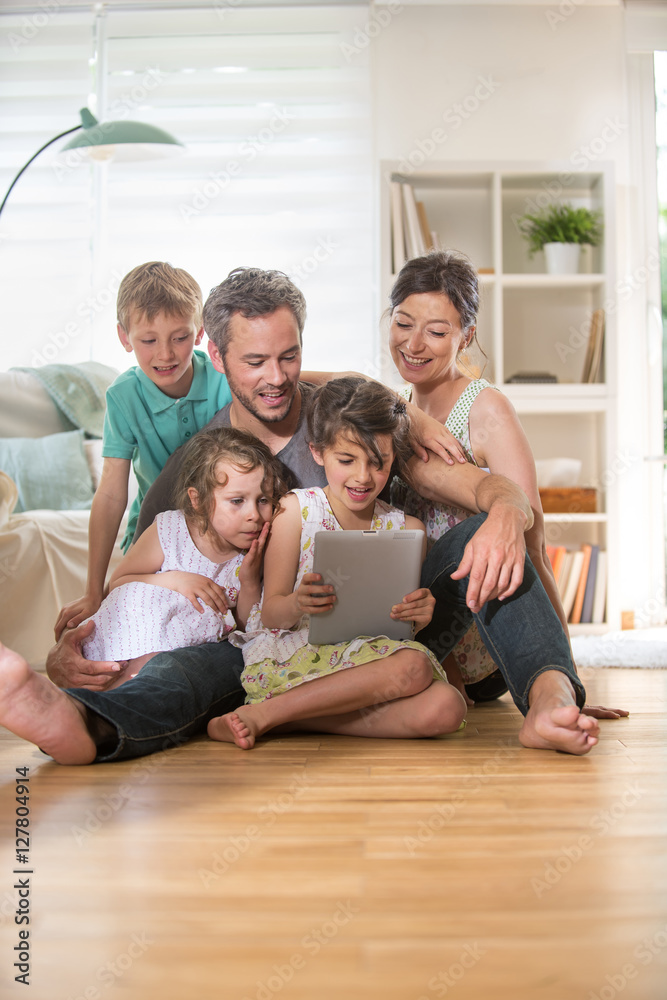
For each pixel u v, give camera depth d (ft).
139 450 5.96
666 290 11.77
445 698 4.35
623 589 11.60
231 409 5.58
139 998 1.94
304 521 4.92
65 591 7.97
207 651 4.72
